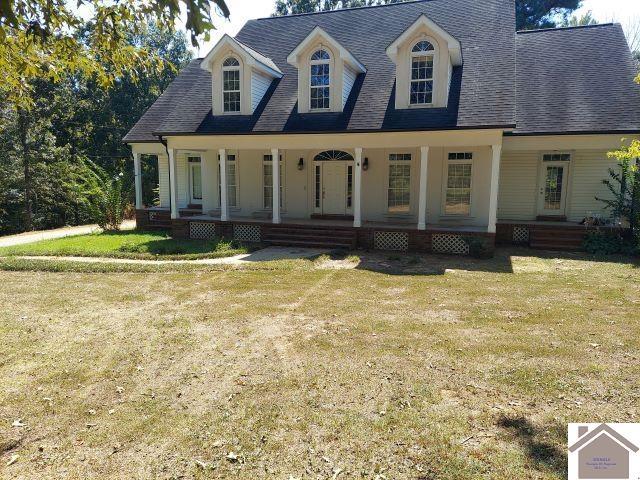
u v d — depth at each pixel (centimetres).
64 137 3341
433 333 677
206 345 646
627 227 1450
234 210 1858
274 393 502
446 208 1606
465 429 425
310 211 1761
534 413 448
